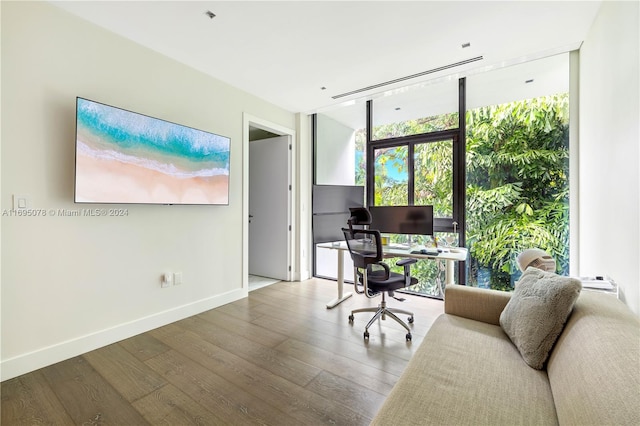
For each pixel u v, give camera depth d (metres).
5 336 1.83
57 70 2.03
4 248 1.82
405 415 0.98
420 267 3.62
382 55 2.70
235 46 2.55
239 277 3.46
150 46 2.54
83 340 2.16
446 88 3.33
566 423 0.86
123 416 1.51
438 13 2.12
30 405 1.59
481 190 3.18
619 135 1.72
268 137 4.71
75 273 2.13
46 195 1.99
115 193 2.23
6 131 1.82
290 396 1.66
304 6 2.04
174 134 2.64
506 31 2.33
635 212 1.51
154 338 2.41
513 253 3.05
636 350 0.88
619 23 1.72
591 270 2.30
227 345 2.28
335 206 3.80
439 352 1.38
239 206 3.46
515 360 1.31
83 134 2.05
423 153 3.49
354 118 4.05
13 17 1.84
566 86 2.78
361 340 2.36
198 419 1.49
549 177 2.89
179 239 2.83
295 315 2.92
